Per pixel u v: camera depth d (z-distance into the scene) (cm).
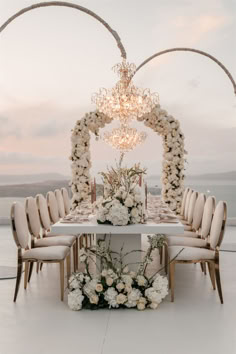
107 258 461
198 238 563
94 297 413
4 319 396
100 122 781
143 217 451
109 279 419
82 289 424
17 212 448
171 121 781
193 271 564
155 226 428
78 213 528
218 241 437
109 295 415
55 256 449
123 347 336
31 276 544
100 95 663
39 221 560
